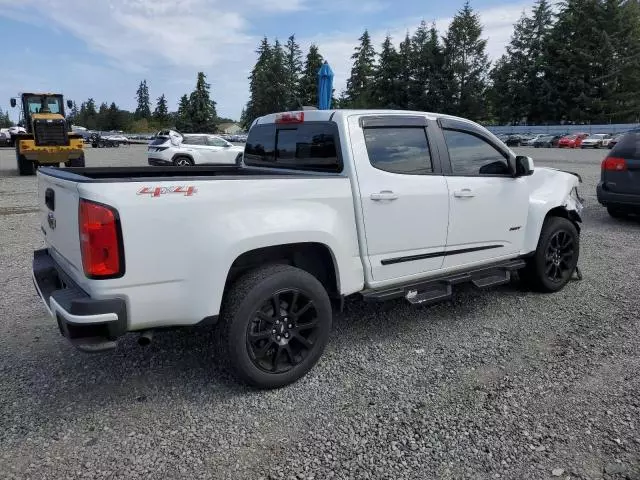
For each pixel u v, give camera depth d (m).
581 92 61.09
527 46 67.75
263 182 3.32
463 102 65.75
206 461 2.75
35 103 19.22
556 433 2.99
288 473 2.66
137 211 2.88
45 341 4.17
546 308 5.05
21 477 2.60
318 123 4.04
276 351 3.45
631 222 9.40
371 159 3.90
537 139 49.62
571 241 5.53
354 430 3.03
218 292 3.16
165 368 3.77
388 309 5.03
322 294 3.57
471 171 4.60
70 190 3.01
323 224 3.55
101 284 2.84
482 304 5.17
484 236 4.68
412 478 2.62
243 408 3.26
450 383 3.58
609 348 4.12
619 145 8.95
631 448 2.85
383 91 70.19
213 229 3.11
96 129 120.44
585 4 60.97
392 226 3.97
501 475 2.65
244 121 88.75
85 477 2.61
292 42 77.56
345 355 4.02
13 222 9.25
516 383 3.57
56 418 3.12
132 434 2.97
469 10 65.12
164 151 18.03
